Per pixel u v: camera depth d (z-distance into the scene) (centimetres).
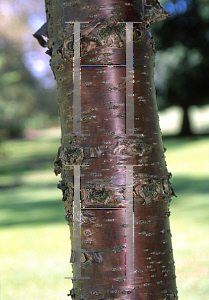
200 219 745
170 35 2120
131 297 141
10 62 2958
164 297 146
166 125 3222
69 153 145
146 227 144
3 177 1688
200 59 2142
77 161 143
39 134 3538
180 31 2102
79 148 143
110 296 141
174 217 784
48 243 637
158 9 152
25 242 650
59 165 161
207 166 1515
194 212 813
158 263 146
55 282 463
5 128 2772
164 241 149
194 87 2230
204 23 2083
